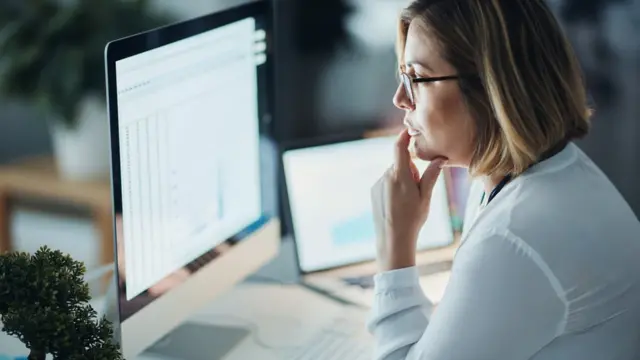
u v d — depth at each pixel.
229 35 1.48
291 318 1.54
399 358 1.25
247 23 1.53
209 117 1.45
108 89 1.21
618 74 2.47
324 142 1.73
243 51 1.53
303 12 2.63
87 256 2.71
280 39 2.65
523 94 1.13
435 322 1.15
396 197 1.33
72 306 1.06
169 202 1.37
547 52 1.15
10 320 1.00
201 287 1.47
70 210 2.77
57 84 2.34
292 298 1.62
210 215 1.48
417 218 1.33
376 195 1.35
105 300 1.43
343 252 1.73
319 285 1.67
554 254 1.10
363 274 1.71
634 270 1.17
